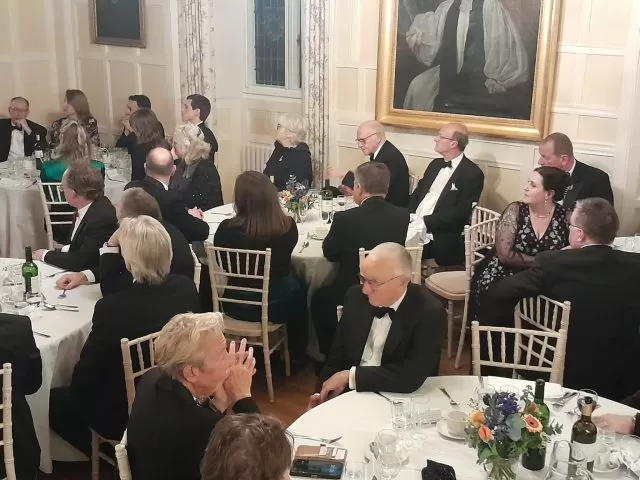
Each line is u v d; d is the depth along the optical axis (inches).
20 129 265.4
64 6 297.6
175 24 272.4
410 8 225.8
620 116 198.1
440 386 105.3
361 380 102.9
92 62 300.7
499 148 220.4
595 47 198.1
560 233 145.7
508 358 141.0
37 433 121.6
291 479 82.8
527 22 206.4
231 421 68.0
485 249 186.2
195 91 272.7
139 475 82.8
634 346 125.3
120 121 300.7
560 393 102.0
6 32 285.7
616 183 202.5
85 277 144.9
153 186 169.6
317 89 249.8
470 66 219.5
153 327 113.7
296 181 207.5
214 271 158.9
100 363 114.3
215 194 208.4
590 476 79.0
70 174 154.8
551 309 135.6
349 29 241.0
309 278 168.6
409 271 106.4
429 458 87.4
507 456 78.0
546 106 208.2
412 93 232.2
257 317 160.7
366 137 215.9
